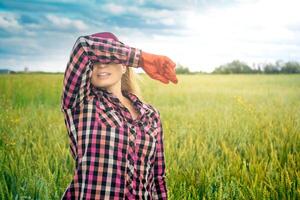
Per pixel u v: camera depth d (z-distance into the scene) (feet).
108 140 5.65
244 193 11.08
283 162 14.46
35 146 15.67
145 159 5.93
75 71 5.76
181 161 14.05
